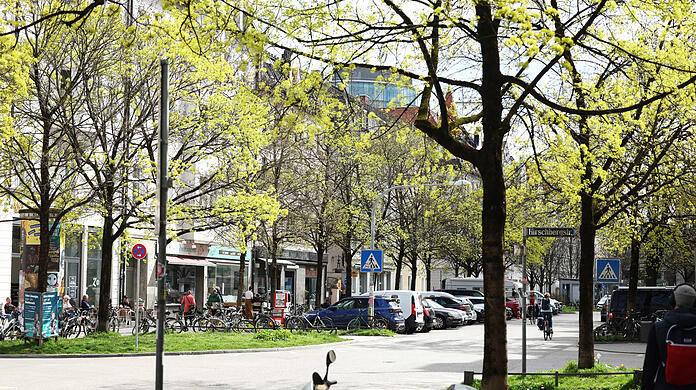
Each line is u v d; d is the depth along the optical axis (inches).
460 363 893.8
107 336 1004.6
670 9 448.8
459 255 2396.7
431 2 460.8
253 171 1078.4
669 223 1094.4
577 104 618.5
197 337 1089.4
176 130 1035.3
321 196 1723.7
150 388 609.0
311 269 2410.2
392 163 1939.0
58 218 925.2
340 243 1802.4
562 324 2135.8
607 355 998.4
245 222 1079.0
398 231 1929.1
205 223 1086.4
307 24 438.9
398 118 537.3
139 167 1016.2
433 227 2098.9
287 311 1582.2
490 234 468.4
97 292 1486.2
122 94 985.5
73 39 911.7
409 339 1357.0
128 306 1461.6
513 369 815.7
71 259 1400.1
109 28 922.1
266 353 989.2
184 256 1748.3
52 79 943.0
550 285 3526.1
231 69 1031.6
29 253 964.6
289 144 1534.2
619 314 1378.0
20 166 954.7
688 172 713.0
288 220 1630.2
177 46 967.6
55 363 800.3
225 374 730.8
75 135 941.2
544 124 548.4
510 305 2362.2
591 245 673.0
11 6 848.3
